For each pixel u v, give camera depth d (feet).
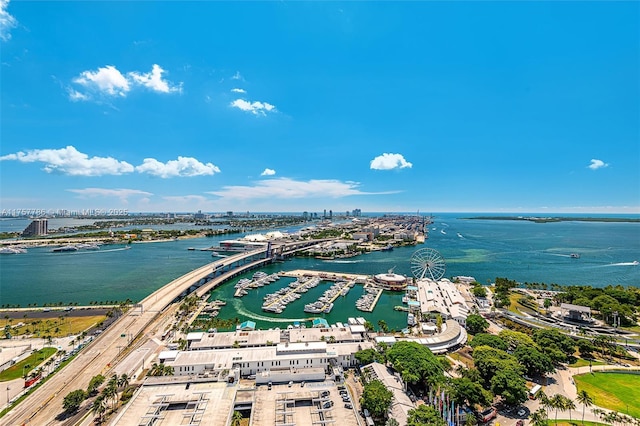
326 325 612.70
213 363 414.00
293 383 366.22
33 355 476.95
